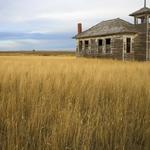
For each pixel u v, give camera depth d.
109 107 6.36
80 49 40.41
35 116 5.40
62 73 11.84
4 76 10.27
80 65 17.83
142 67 16.83
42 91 7.86
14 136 4.68
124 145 4.71
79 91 7.88
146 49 32.59
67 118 5.11
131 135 5.13
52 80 9.80
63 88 8.27
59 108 5.86
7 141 4.58
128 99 7.16
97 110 6.22
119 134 4.99
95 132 5.01
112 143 4.82
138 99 7.19
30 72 11.75
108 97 7.77
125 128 5.05
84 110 6.38
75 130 4.83
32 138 4.84
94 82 9.49
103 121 5.43
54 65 17.56
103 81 9.81
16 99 6.96
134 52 33.84
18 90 8.02
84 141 4.58
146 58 32.50
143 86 9.05
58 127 4.94
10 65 16.48
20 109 6.13
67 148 4.46
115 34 34.19
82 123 5.08
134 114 5.99
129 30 33.28
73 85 8.54
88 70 13.62
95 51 37.34
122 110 6.22
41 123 5.21
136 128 5.32
